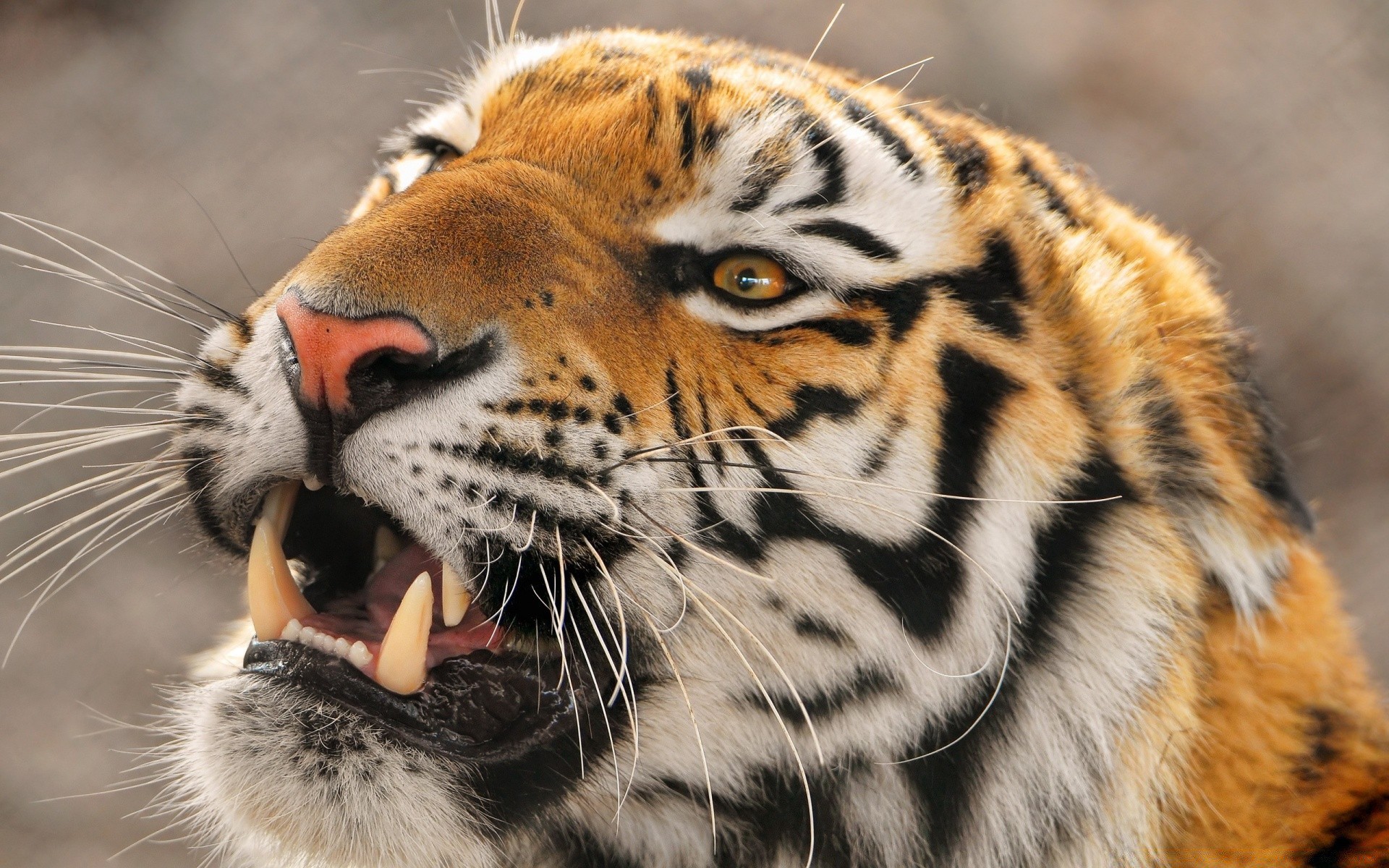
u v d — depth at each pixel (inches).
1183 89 432.5
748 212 223.3
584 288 222.5
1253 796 223.3
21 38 442.9
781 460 222.8
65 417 328.8
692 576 222.5
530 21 429.1
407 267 221.6
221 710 221.6
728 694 223.0
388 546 224.4
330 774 221.1
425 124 228.5
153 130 413.4
